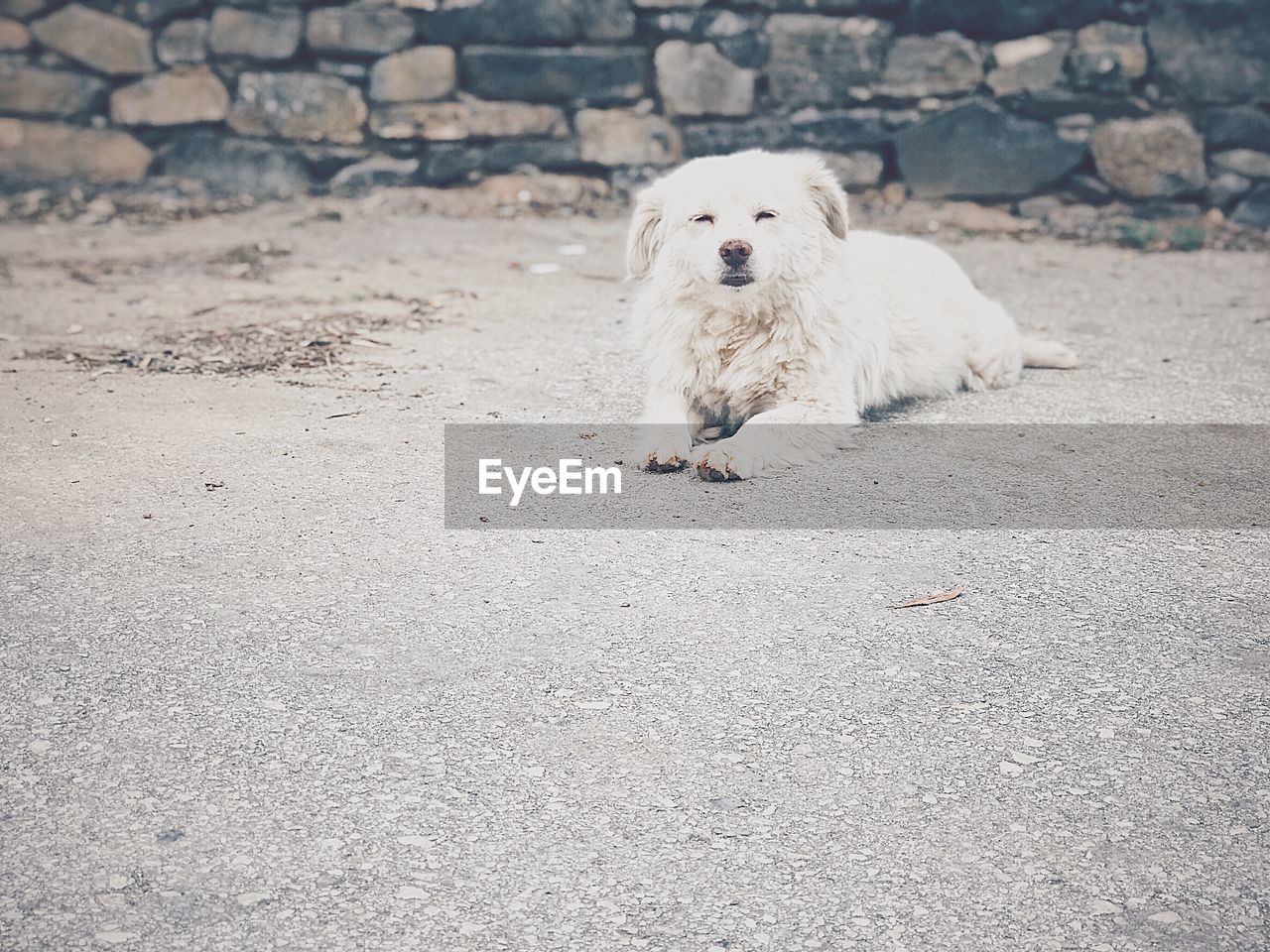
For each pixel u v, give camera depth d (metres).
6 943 1.00
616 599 1.62
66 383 2.54
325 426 2.32
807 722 1.34
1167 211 5.12
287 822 1.16
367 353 2.88
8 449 2.12
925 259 2.70
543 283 3.85
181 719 1.32
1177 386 2.75
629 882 1.09
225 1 5.16
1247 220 5.09
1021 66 5.09
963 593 1.66
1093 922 1.04
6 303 3.34
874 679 1.43
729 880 1.09
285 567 1.70
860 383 2.37
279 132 5.27
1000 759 1.27
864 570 1.72
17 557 1.70
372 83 5.22
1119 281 4.12
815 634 1.53
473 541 1.80
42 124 5.21
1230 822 1.18
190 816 1.16
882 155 5.27
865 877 1.10
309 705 1.35
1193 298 3.82
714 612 1.59
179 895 1.06
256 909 1.04
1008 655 1.49
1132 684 1.42
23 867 1.09
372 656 1.46
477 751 1.28
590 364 2.83
